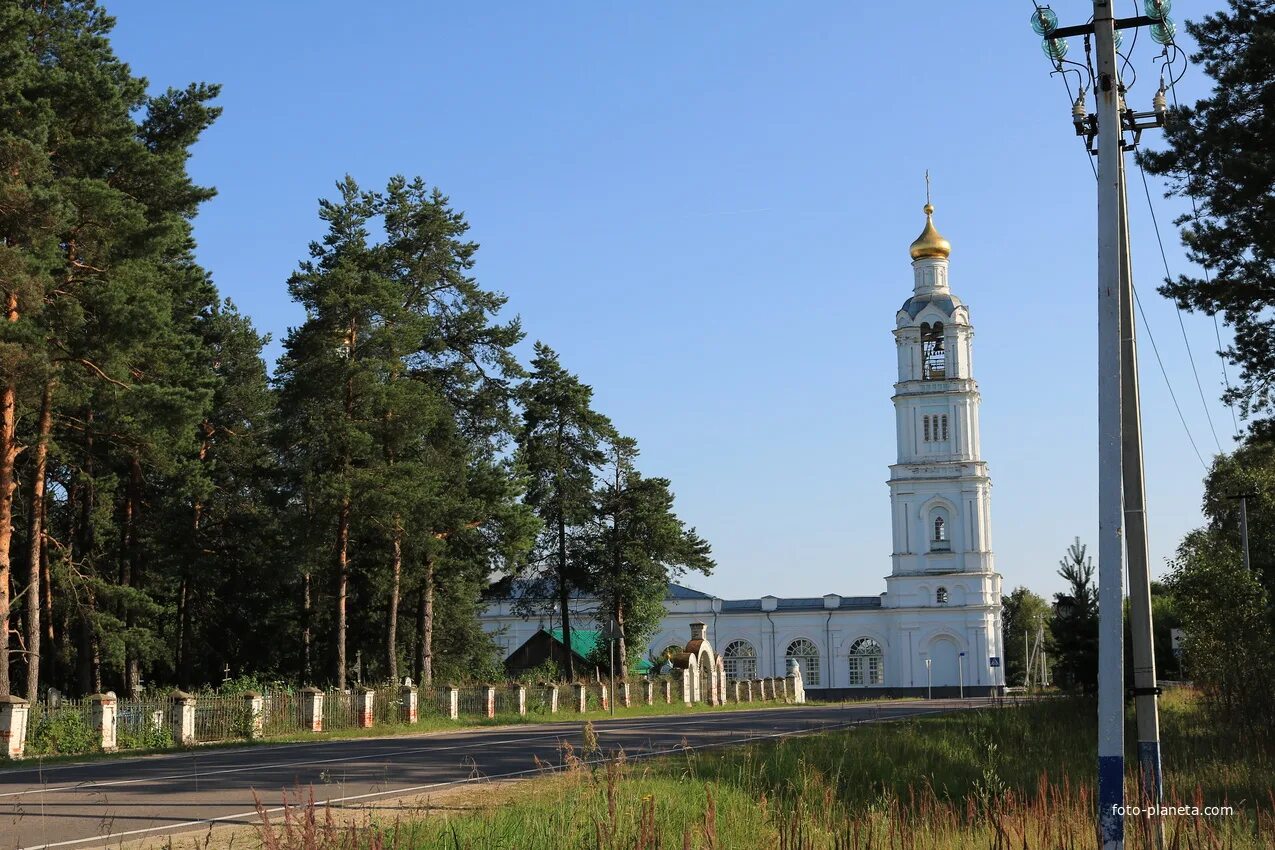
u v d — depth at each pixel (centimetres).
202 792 1789
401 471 4512
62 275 3400
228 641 5703
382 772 2102
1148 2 1459
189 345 4678
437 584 5341
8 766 2461
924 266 10481
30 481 4109
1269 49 2545
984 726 2677
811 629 10850
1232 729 2566
